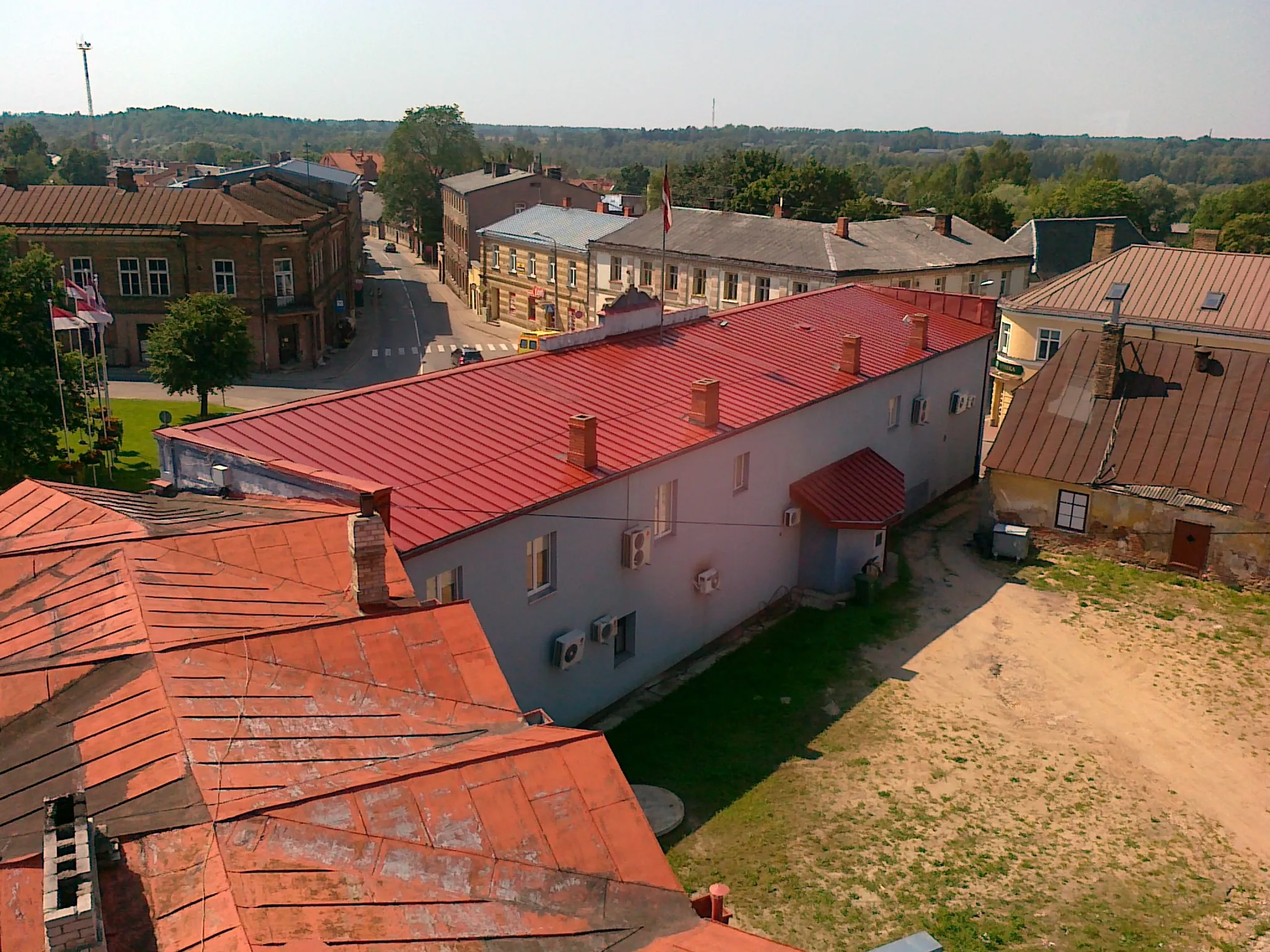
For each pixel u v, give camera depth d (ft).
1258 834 72.43
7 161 616.39
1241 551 109.70
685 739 81.97
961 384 140.05
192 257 213.46
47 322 132.98
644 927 34.76
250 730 37.93
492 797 37.27
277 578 50.31
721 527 96.37
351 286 291.79
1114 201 400.26
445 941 31.63
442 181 369.09
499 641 75.00
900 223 213.46
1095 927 62.90
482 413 86.17
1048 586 111.55
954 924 62.69
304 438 75.31
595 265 235.61
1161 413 121.19
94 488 62.44
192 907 29.60
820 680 91.61
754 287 198.90
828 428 110.01
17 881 29.27
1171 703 88.74
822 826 71.67
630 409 93.15
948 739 82.74
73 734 36.40
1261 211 396.16
